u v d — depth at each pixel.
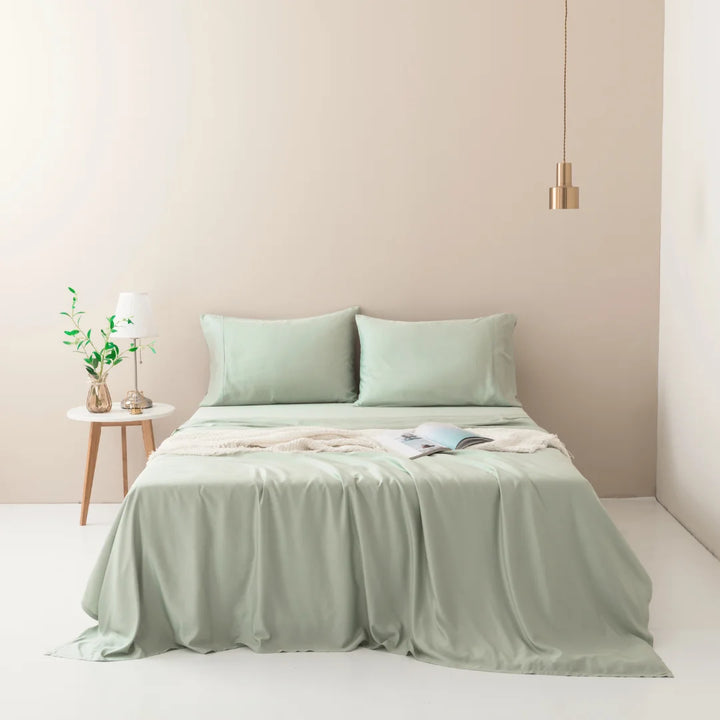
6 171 4.84
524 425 4.20
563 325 4.94
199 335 4.95
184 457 3.56
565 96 4.67
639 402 4.98
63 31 4.77
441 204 4.88
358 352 4.96
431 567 3.15
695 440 4.33
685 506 4.50
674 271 4.65
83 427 4.97
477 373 4.57
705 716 2.71
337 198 4.88
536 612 3.14
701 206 4.20
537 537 3.16
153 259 4.90
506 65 4.81
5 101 4.80
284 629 3.20
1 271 4.89
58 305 4.91
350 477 3.24
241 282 4.93
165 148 4.84
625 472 5.03
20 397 4.95
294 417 4.27
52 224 4.87
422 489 3.19
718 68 3.94
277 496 3.20
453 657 3.08
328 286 4.93
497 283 4.93
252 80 4.82
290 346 4.68
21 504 5.00
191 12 4.78
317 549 3.20
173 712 2.76
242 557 3.21
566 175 4.14
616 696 2.84
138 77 4.80
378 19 4.79
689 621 3.40
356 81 4.82
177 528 3.20
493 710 2.76
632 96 4.82
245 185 4.87
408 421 4.21
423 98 4.83
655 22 4.78
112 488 5.01
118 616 3.19
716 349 4.02
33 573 3.92
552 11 4.79
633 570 3.21
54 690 2.90
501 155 4.85
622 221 4.88
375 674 3.01
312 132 4.85
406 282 4.93
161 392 4.99
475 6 4.78
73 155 4.83
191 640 3.16
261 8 4.78
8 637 3.29
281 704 2.81
